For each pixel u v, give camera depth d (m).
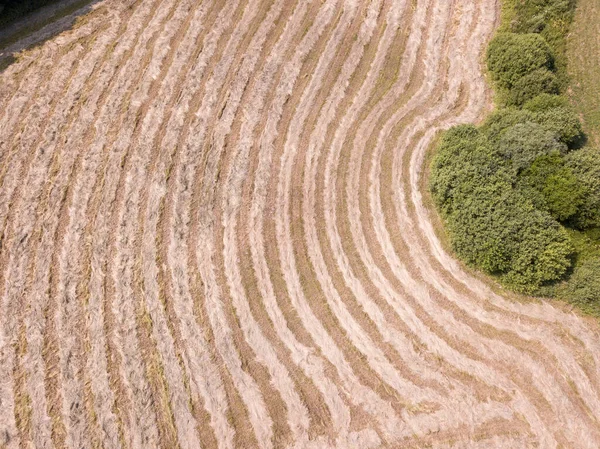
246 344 16.22
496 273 16.59
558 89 19.73
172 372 15.75
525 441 14.20
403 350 15.90
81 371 15.80
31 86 21.16
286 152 19.77
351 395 15.33
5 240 17.89
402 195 18.67
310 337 16.34
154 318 16.52
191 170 19.23
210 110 20.67
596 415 14.47
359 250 17.77
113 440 14.84
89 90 21.11
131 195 18.69
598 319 15.71
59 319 16.47
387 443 14.53
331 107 20.80
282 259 17.66
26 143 19.78
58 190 18.83
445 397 15.06
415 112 20.55
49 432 14.92
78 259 17.56
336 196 18.84
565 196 15.91
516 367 15.34
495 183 16.72
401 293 16.89
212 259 17.62
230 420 15.08
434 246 17.59
